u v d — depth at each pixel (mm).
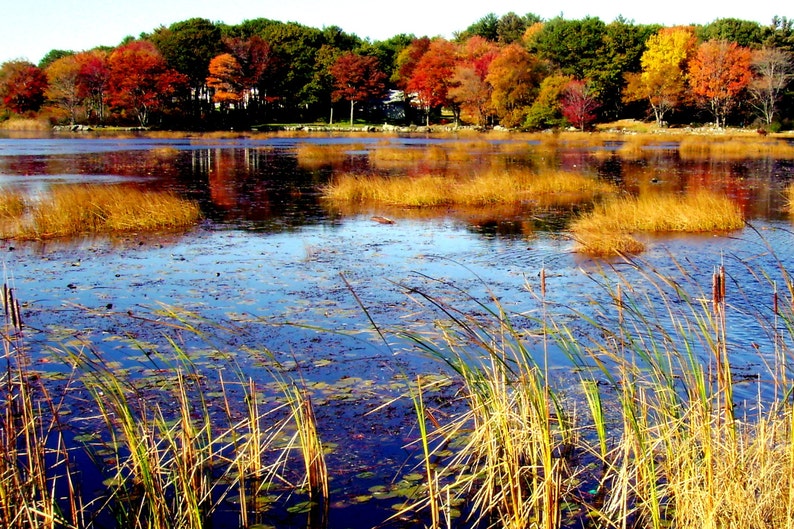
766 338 7359
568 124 72250
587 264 11383
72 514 3945
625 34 78188
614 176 27688
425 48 87125
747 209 18328
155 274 10750
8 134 59969
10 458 4105
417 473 4773
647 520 4102
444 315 8422
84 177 26500
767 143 49562
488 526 4195
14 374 6328
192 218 16484
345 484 4660
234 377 6434
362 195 21062
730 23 78438
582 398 5727
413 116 88312
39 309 8656
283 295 9453
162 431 4832
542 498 4164
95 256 12164
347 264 11625
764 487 3777
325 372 6566
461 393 6020
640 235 14039
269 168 31844
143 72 70000
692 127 71750
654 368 4789
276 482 4715
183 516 4043
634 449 4137
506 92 72062
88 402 5816
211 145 49156
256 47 78500
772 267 10891
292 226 15977
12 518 3824
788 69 69438
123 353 7051
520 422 4387
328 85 82312
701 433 3986
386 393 6070
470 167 32000
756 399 5656
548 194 22047
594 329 7742
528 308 8703
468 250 12898
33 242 13516
